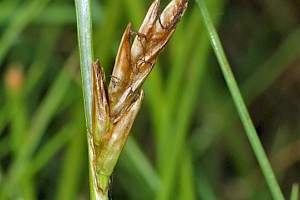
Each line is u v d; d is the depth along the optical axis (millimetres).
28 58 248
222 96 261
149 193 198
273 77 264
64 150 256
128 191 229
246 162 253
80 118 179
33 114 247
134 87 110
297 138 292
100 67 109
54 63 253
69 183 177
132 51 110
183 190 161
